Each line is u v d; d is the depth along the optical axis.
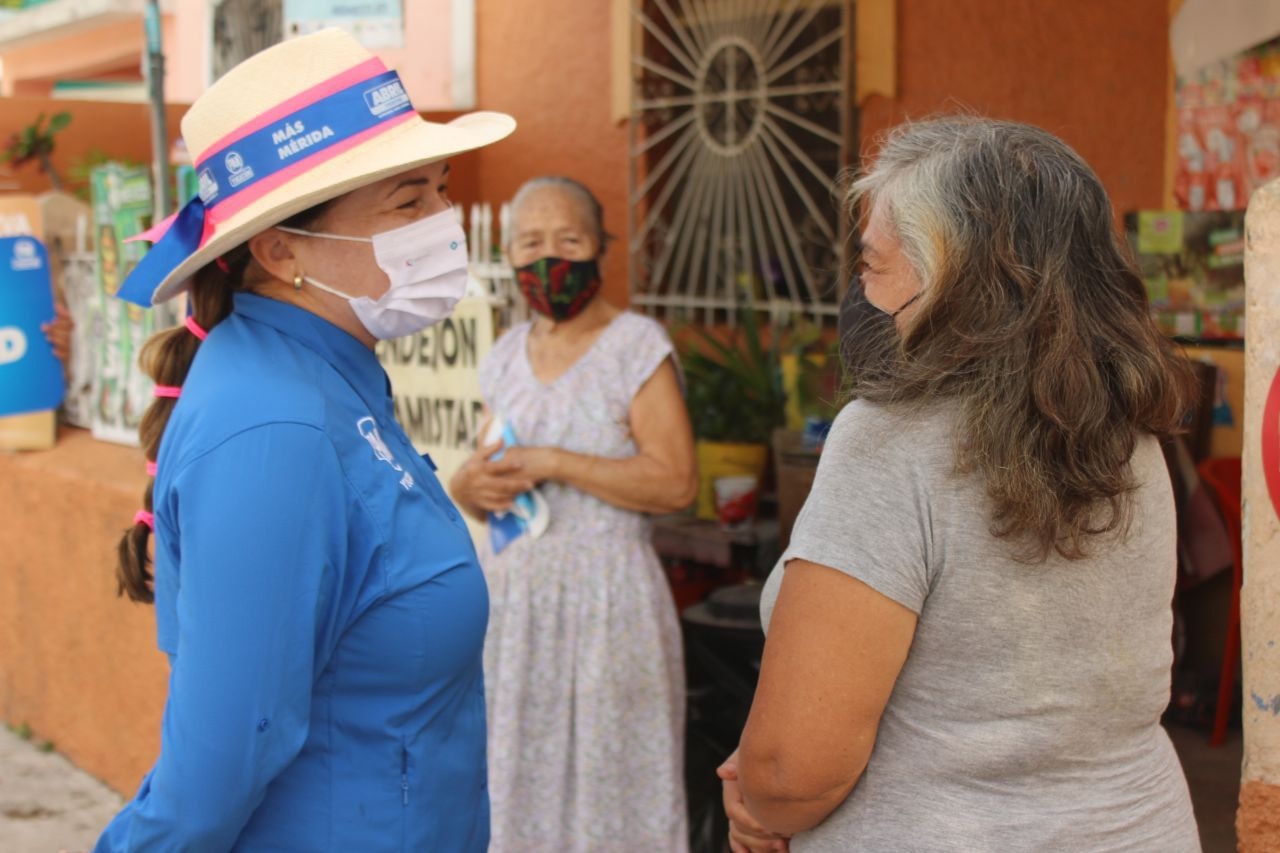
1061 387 1.50
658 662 3.25
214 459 1.68
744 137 5.64
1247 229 2.03
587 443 3.24
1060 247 1.54
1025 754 1.57
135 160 6.84
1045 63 4.88
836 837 1.66
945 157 1.60
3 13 10.13
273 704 1.65
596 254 3.29
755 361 5.05
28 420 4.95
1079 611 1.57
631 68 5.91
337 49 1.91
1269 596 2.05
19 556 5.01
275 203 1.81
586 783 3.21
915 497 1.55
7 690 5.25
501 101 6.55
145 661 4.39
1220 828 3.78
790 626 1.59
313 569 1.69
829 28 5.43
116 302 4.79
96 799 4.61
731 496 4.40
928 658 1.58
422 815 1.86
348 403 1.86
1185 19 4.43
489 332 3.60
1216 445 4.62
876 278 1.67
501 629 3.25
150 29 4.03
